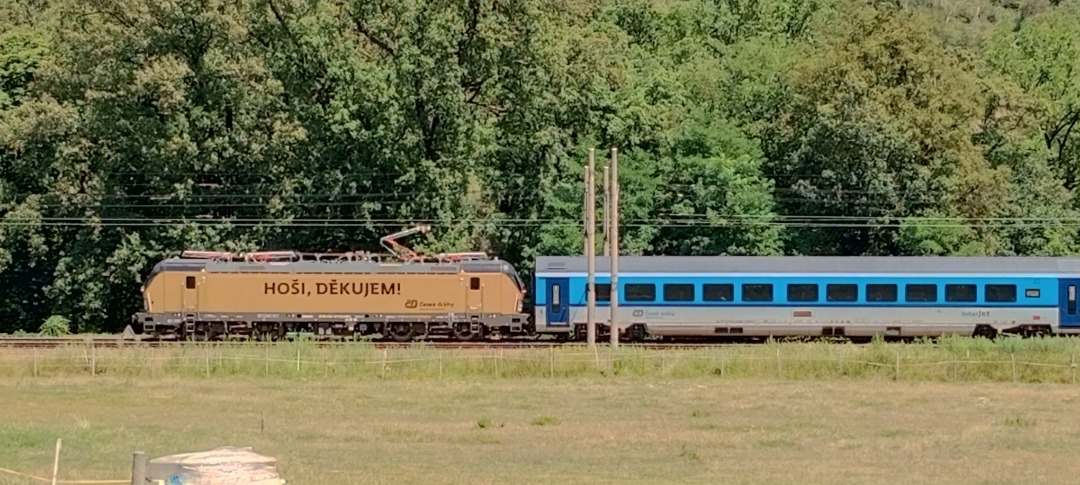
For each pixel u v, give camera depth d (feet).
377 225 224.74
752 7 328.70
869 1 359.25
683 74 279.49
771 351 160.66
